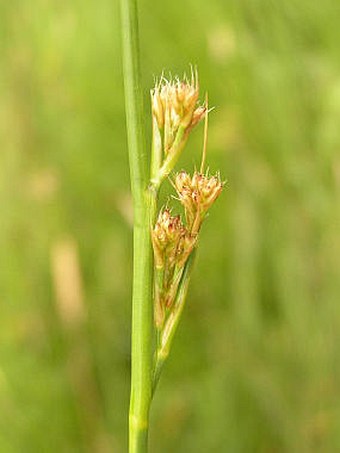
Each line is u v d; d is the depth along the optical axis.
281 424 0.27
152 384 0.11
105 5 0.30
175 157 0.10
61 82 0.30
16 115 0.29
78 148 0.29
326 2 0.27
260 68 0.27
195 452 0.26
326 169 0.27
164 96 0.10
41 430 0.26
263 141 0.28
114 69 0.30
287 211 0.27
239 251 0.28
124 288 0.29
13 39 0.29
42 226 0.29
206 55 0.29
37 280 0.28
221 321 0.28
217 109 0.28
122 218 0.30
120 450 0.27
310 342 0.27
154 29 0.29
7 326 0.27
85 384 0.27
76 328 0.28
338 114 0.26
